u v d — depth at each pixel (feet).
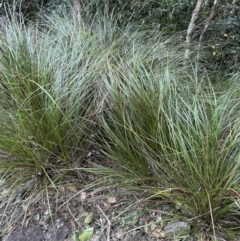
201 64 10.09
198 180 5.69
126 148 6.53
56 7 13.19
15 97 6.82
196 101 6.59
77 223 6.20
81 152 7.15
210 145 5.76
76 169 6.70
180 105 6.62
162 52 9.32
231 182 5.49
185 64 9.26
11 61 7.57
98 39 9.68
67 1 12.84
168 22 12.16
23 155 6.63
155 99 6.67
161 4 12.03
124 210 6.02
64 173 6.78
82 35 9.41
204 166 5.58
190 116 6.25
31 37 8.98
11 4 13.62
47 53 8.04
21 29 9.50
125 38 10.42
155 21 12.22
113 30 10.81
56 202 6.44
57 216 6.31
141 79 7.11
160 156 6.37
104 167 6.56
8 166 6.65
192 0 11.68
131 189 6.48
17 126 6.64
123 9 12.73
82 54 8.00
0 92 7.14
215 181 5.60
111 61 8.30
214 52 11.28
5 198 6.62
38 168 6.71
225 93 7.82
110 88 6.82
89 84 7.30
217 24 11.28
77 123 6.86
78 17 10.75
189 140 5.80
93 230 6.05
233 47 11.23
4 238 6.08
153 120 6.47
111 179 6.48
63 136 6.77
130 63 8.02
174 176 5.93
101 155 7.11
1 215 6.40
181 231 5.69
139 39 10.44
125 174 6.44
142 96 6.61
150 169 6.57
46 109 6.42
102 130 7.11
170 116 6.16
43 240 6.03
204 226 5.86
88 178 6.86
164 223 5.98
